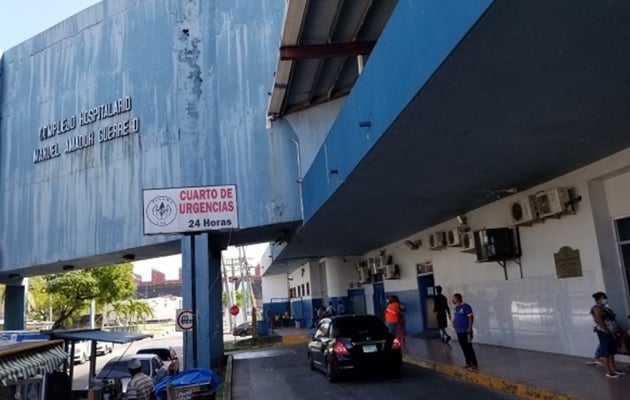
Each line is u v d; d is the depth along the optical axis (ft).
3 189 84.79
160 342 163.32
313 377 51.01
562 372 35.86
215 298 71.41
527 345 47.75
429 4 22.72
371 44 44.01
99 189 74.54
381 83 30.27
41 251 78.74
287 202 63.36
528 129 30.50
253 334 120.98
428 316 75.25
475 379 39.40
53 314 156.76
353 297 114.73
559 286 43.34
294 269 157.07
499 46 20.29
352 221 60.44
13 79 87.10
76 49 80.84
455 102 25.95
